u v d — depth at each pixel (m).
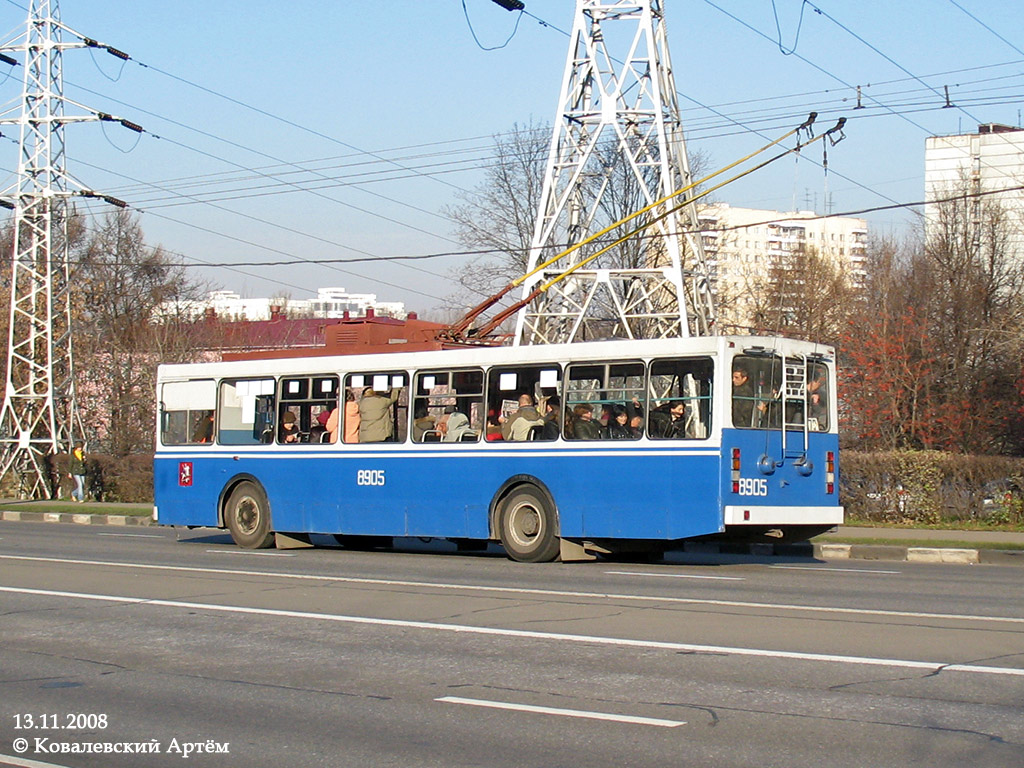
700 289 30.95
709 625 10.54
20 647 9.93
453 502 17.47
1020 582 14.48
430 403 17.94
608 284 29.58
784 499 15.82
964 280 46.66
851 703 7.46
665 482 15.54
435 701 7.75
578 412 16.41
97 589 13.61
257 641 10.07
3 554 18.41
